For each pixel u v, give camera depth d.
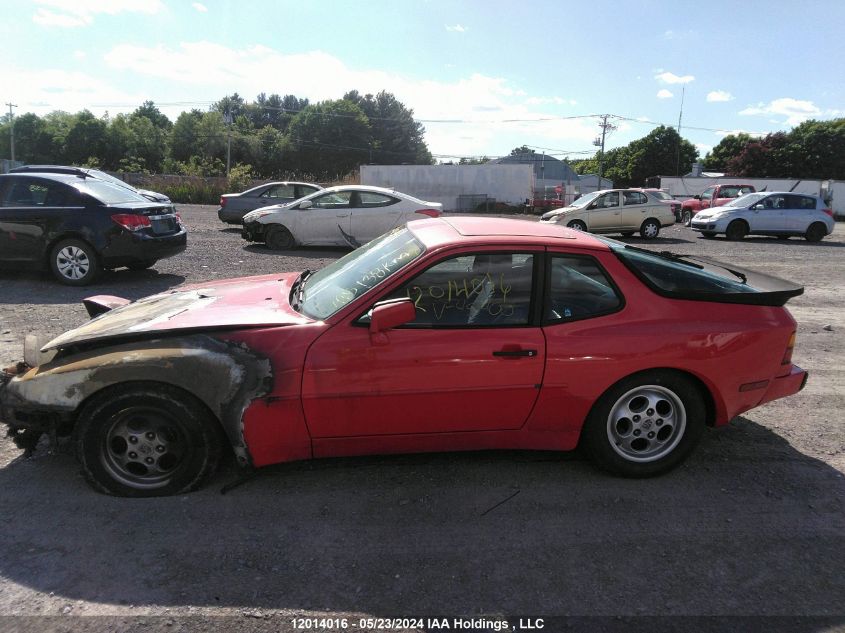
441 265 3.30
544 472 3.62
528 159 67.75
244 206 17.28
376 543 2.91
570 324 3.33
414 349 3.16
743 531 3.06
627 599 2.56
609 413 3.42
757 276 4.01
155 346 3.12
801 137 57.16
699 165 48.28
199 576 2.64
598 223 18.84
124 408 3.11
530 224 3.93
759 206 18.81
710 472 3.67
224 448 3.33
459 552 2.85
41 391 3.10
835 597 2.59
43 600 2.47
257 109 112.38
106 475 3.21
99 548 2.81
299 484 3.44
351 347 3.13
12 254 8.52
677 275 3.60
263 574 2.66
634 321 3.38
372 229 12.93
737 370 3.47
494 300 3.32
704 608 2.51
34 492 3.27
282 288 3.98
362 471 3.59
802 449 4.00
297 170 80.31
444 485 3.46
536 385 3.28
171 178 37.12
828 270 12.38
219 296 3.83
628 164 68.31
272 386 3.09
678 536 3.01
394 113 88.69
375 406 3.18
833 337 7.01
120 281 9.09
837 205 40.88
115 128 70.81
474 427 3.34
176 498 3.25
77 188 8.59
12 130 67.94
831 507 3.30
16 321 6.60
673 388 3.45
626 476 3.54
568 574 2.71
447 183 34.44
